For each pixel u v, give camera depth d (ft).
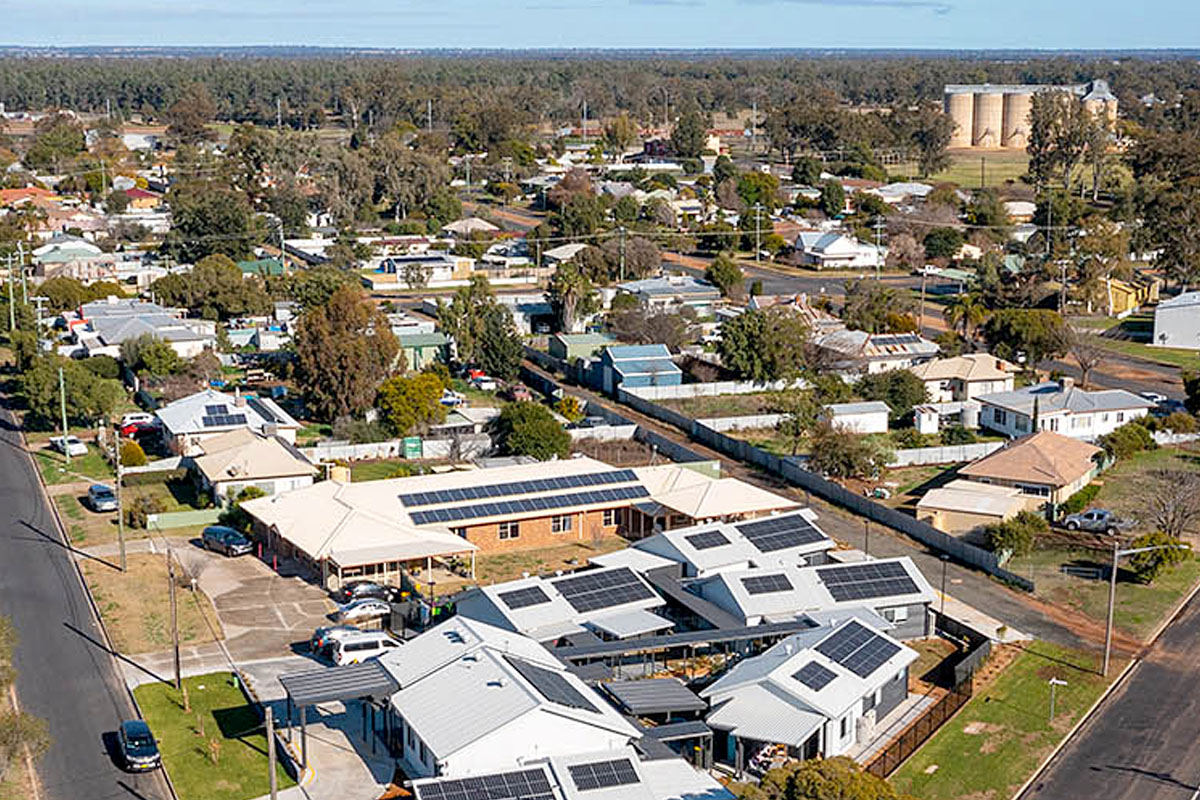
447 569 221.46
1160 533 223.10
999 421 307.78
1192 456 288.92
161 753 157.69
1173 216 516.32
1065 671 184.14
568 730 143.64
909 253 540.52
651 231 585.63
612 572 196.75
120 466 263.70
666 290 451.12
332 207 640.99
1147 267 537.24
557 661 165.07
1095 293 446.60
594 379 356.18
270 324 404.36
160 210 645.51
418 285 505.66
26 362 343.87
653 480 245.45
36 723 137.59
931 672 183.83
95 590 211.20
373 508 225.15
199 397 291.17
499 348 351.25
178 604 205.77
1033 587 213.46
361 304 315.58
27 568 221.25
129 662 184.34
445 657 161.17
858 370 347.36
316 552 209.87
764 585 190.60
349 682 156.97
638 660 181.78
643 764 144.15
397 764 154.20
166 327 371.35
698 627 193.26
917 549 232.94
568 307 412.36
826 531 242.17
